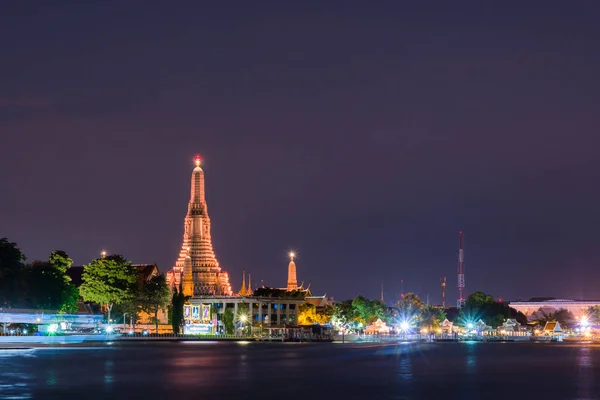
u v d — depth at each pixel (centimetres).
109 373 12781
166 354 18250
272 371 13388
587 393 10600
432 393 10406
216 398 9719
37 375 12331
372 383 11519
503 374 13425
